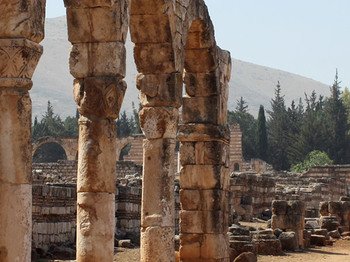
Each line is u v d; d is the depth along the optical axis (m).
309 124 135.62
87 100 19.98
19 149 16.11
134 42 23.83
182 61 24.88
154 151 23.62
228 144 30.31
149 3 23.08
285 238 42.56
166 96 23.75
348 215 57.56
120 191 43.19
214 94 29.17
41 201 34.31
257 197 67.12
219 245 28.72
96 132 19.94
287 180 89.31
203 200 28.80
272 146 140.25
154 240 23.27
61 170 85.94
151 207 23.47
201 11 27.33
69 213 37.19
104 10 20.12
